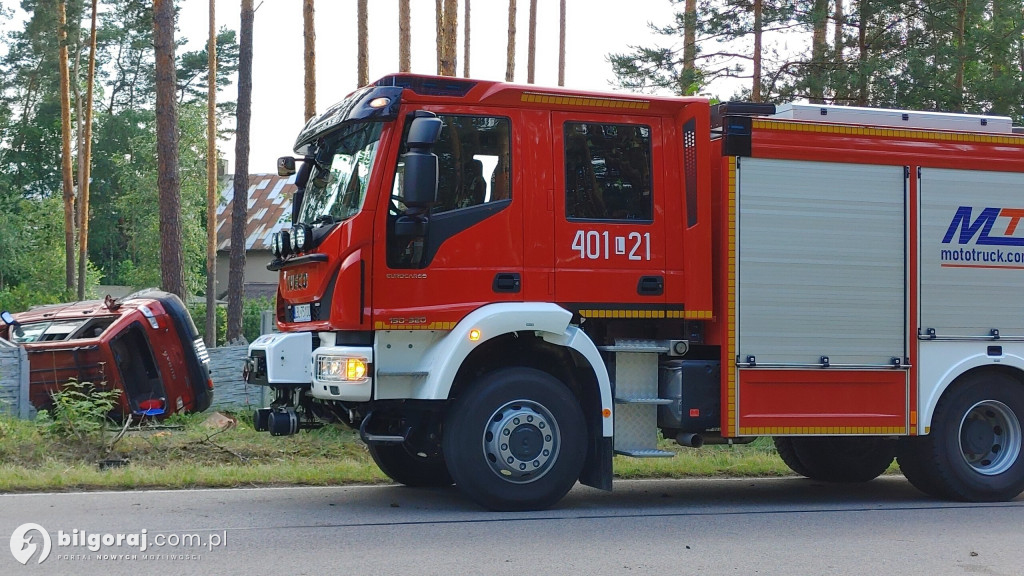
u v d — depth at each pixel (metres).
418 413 8.20
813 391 8.70
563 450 8.09
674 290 8.48
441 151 8.02
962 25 22.23
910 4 22.20
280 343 8.16
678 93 23.14
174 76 19.69
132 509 7.83
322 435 11.81
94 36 39.88
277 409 8.50
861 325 8.85
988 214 9.26
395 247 7.90
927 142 9.10
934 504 9.04
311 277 8.22
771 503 8.95
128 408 13.16
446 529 7.32
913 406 8.97
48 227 58.50
